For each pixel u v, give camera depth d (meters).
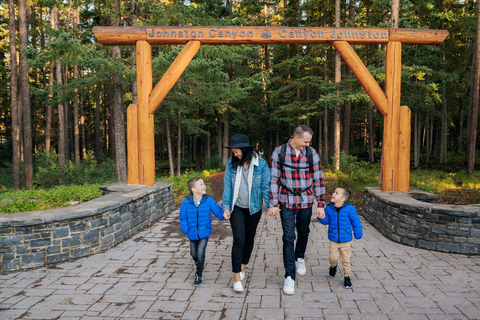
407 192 6.55
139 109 7.09
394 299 3.26
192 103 18.09
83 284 3.72
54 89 13.41
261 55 28.95
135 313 3.03
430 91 14.62
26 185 17.05
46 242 4.36
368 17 17.27
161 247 5.14
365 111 24.67
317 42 7.01
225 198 3.48
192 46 6.92
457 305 3.12
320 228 6.31
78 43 9.02
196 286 3.64
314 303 3.19
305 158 3.57
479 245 4.54
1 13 23.22
